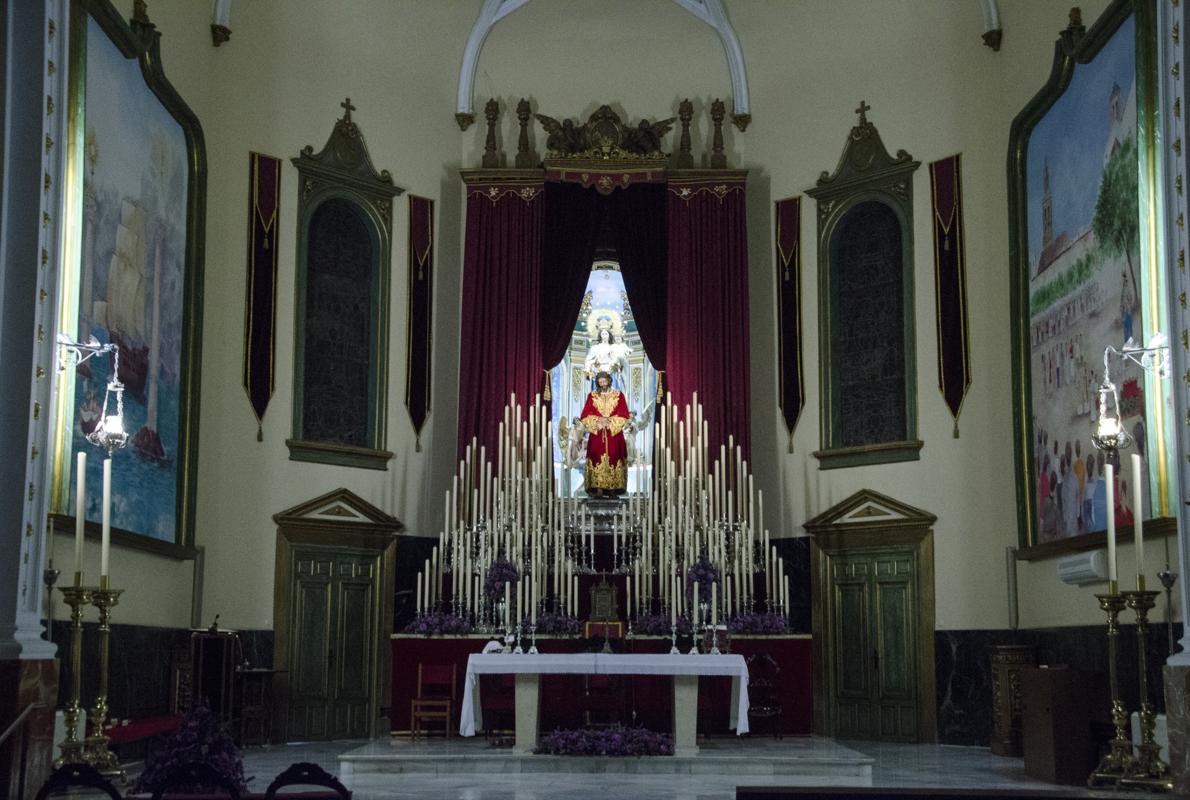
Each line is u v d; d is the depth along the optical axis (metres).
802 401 19.36
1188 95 11.23
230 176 17.72
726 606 17.23
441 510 19.22
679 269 19.72
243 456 17.42
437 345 19.62
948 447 17.88
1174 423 11.23
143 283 14.79
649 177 19.84
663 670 13.91
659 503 18.67
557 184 19.97
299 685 17.44
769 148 20.23
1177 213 11.38
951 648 17.39
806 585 18.86
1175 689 10.80
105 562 11.18
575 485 20.23
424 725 16.55
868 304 19.08
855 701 18.16
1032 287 16.52
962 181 18.23
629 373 20.69
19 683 10.31
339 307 18.80
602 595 16.34
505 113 20.56
